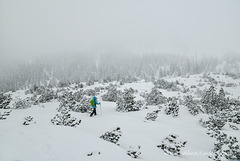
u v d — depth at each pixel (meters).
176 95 34.12
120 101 14.79
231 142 7.38
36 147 4.35
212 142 8.87
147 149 6.50
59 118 8.63
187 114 14.65
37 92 31.81
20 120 9.46
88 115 12.00
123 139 7.28
